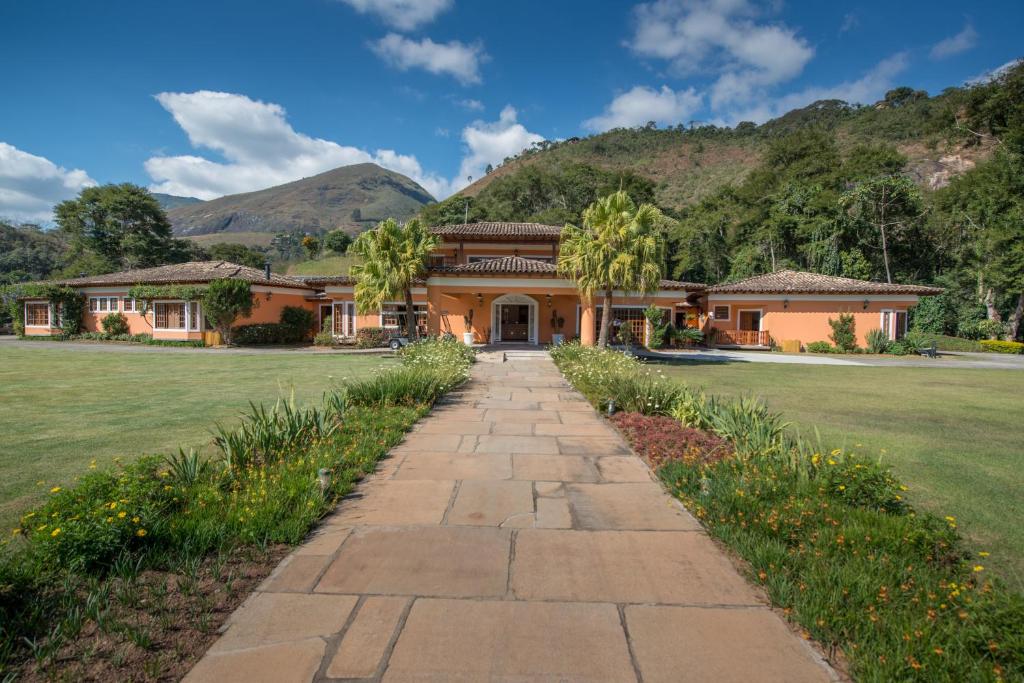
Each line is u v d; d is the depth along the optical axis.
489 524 3.86
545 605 2.75
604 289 16.89
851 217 33.25
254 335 25.44
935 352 22.61
